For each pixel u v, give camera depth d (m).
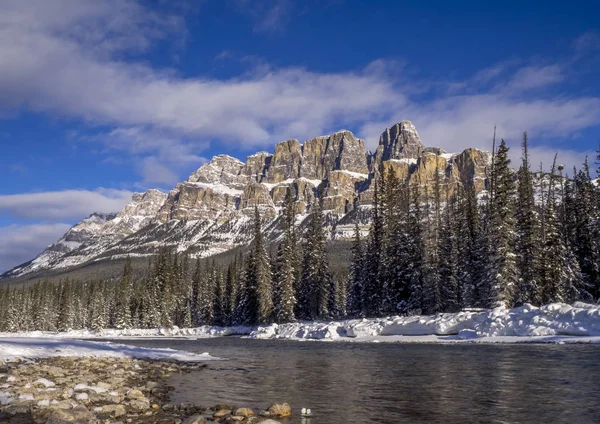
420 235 58.47
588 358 21.31
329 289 86.06
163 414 11.72
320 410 11.98
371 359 25.72
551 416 10.69
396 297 57.72
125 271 133.12
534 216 48.59
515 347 28.42
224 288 103.19
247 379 18.72
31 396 12.83
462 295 57.38
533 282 46.69
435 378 17.39
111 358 25.41
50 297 153.12
